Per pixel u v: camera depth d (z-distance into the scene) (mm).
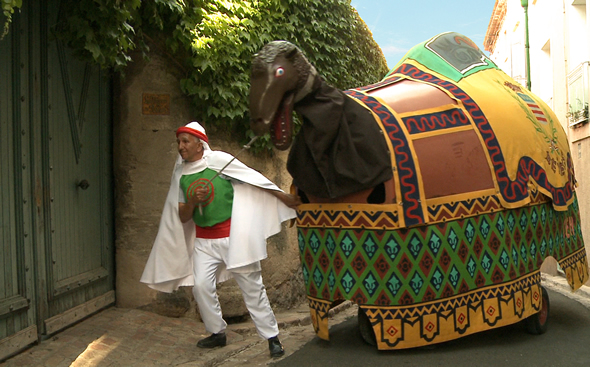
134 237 5648
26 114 4289
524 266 4637
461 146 4395
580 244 5570
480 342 4758
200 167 4625
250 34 6184
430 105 4508
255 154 6453
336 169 4109
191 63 5664
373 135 4121
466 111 4586
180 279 4836
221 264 4852
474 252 4332
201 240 4617
